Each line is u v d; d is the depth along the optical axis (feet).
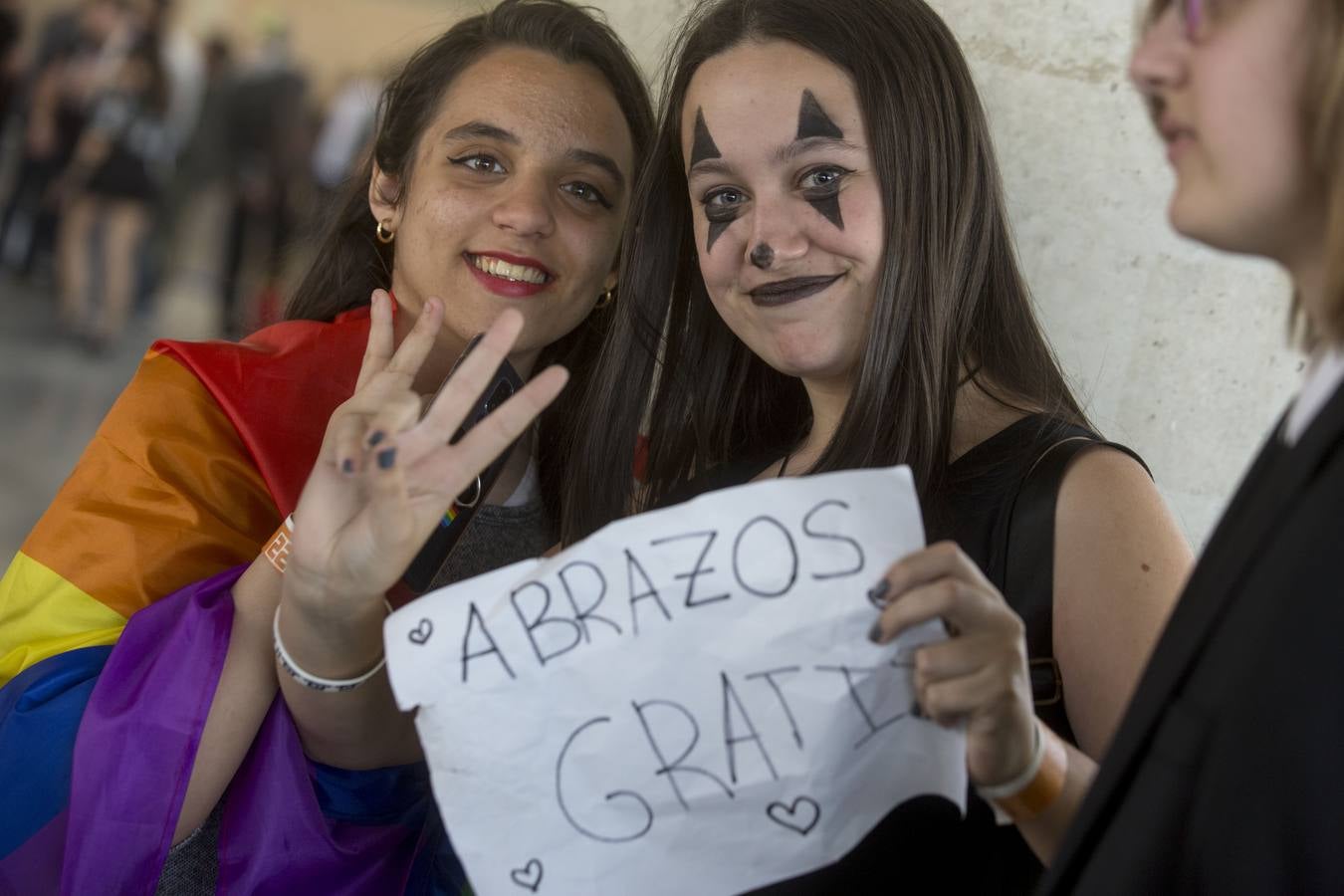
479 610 3.34
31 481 15.21
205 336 22.40
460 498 4.32
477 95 5.88
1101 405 6.63
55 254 23.04
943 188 4.52
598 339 6.38
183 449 5.25
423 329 3.92
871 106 4.43
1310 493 2.33
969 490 4.26
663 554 3.30
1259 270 6.62
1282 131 2.49
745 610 3.28
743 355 5.40
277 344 5.70
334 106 22.80
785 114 4.43
